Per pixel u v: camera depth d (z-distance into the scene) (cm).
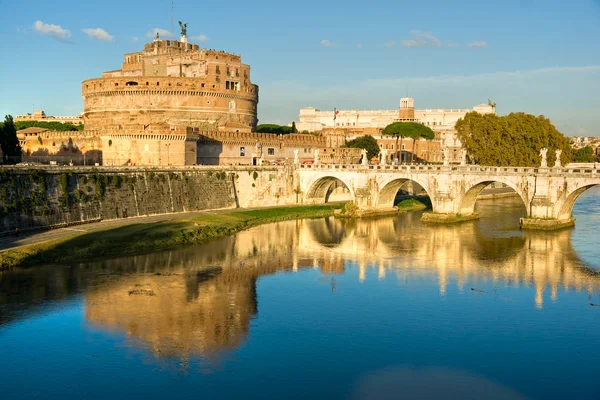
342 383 5381
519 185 12231
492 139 16938
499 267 9112
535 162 17225
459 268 9069
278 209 14525
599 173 11231
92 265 8756
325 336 6384
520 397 5175
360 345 6159
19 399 5084
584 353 5997
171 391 5216
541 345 6181
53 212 10406
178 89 18075
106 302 7238
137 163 14075
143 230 10644
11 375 5462
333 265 9269
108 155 14238
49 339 6178
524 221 12019
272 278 8500
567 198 11806
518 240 11038
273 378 5459
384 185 14288
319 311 7125
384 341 6259
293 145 18975
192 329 6506
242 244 10738
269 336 6359
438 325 6700
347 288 8038
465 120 17762
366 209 14462
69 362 5709
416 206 16200
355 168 14625
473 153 17362
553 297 7625
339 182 17038
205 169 13950
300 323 6731
